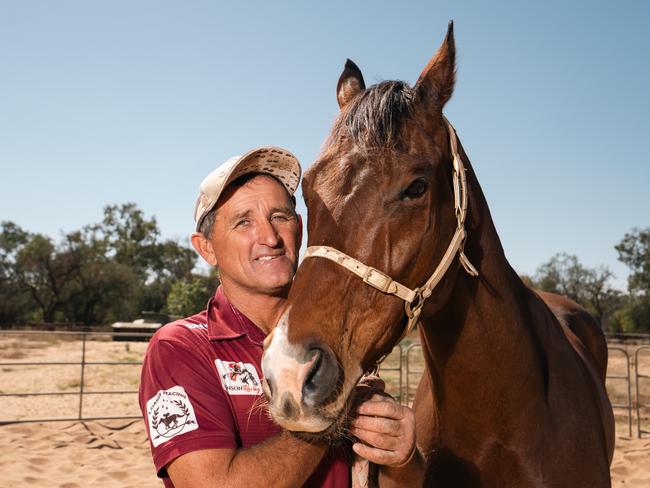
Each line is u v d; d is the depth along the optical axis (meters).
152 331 26.06
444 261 1.85
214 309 1.80
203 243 1.94
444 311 2.03
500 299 2.06
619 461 6.14
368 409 1.52
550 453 2.14
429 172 1.74
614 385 12.26
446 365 2.08
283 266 1.79
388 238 1.67
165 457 1.45
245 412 1.62
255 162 1.80
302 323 1.57
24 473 5.70
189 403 1.51
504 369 2.04
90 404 10.08
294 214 1.89
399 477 1.88
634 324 40.78
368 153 1.69
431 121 1.88
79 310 44.56
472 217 2.03
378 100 1.79
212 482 1.41
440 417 2.22
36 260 43.03
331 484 1.68
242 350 1.70
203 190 1.81
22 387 11.93
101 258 49.41
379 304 1.68
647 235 45.88
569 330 3.19
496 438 2.10
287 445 1.47
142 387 1.60
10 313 41.97
